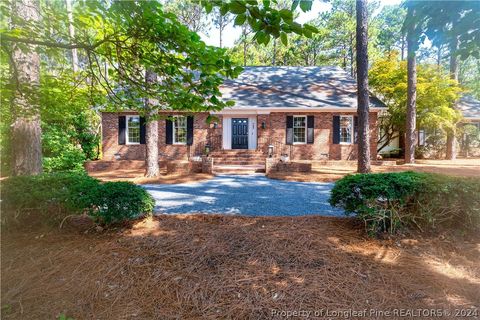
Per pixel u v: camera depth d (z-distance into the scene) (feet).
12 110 11.12
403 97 49.70
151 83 11.37
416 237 11.96
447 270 9.72
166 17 7.21
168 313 7.75
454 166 39.29
